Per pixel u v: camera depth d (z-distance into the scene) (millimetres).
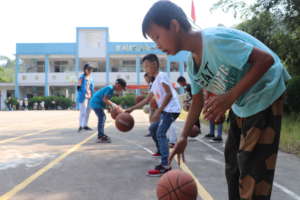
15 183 3891
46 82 43906
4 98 46844
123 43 42656
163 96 4492
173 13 1975
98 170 4570
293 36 12586
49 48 43406
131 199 3277
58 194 3451
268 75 2014
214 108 1880
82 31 43094
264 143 2023
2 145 6953
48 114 24531
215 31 2037
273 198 3369
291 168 4750
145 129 10742
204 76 2184
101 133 7371
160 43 2055
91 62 45406
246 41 2014
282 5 11984
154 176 4215
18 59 44125
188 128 2525
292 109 11844
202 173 4418
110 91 7043
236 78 2059
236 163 2355
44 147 6672
